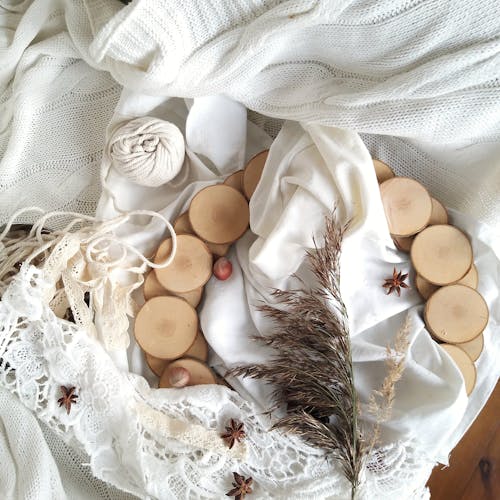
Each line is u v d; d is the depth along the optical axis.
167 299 0.76
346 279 0.74
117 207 0.79
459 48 0.66
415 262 0.75
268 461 0.72
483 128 0.70
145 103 0.77
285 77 0.74
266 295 0.76
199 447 0.72
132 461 0.71
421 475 0.72
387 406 0.69
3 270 0.76
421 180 0.79
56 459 0.78
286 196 0.75
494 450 0.87
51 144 0.82
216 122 0.79
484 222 0.76
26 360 0.72
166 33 0.66
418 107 0.69
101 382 0.72
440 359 0.74
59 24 0.80
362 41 0.67
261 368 0.73
